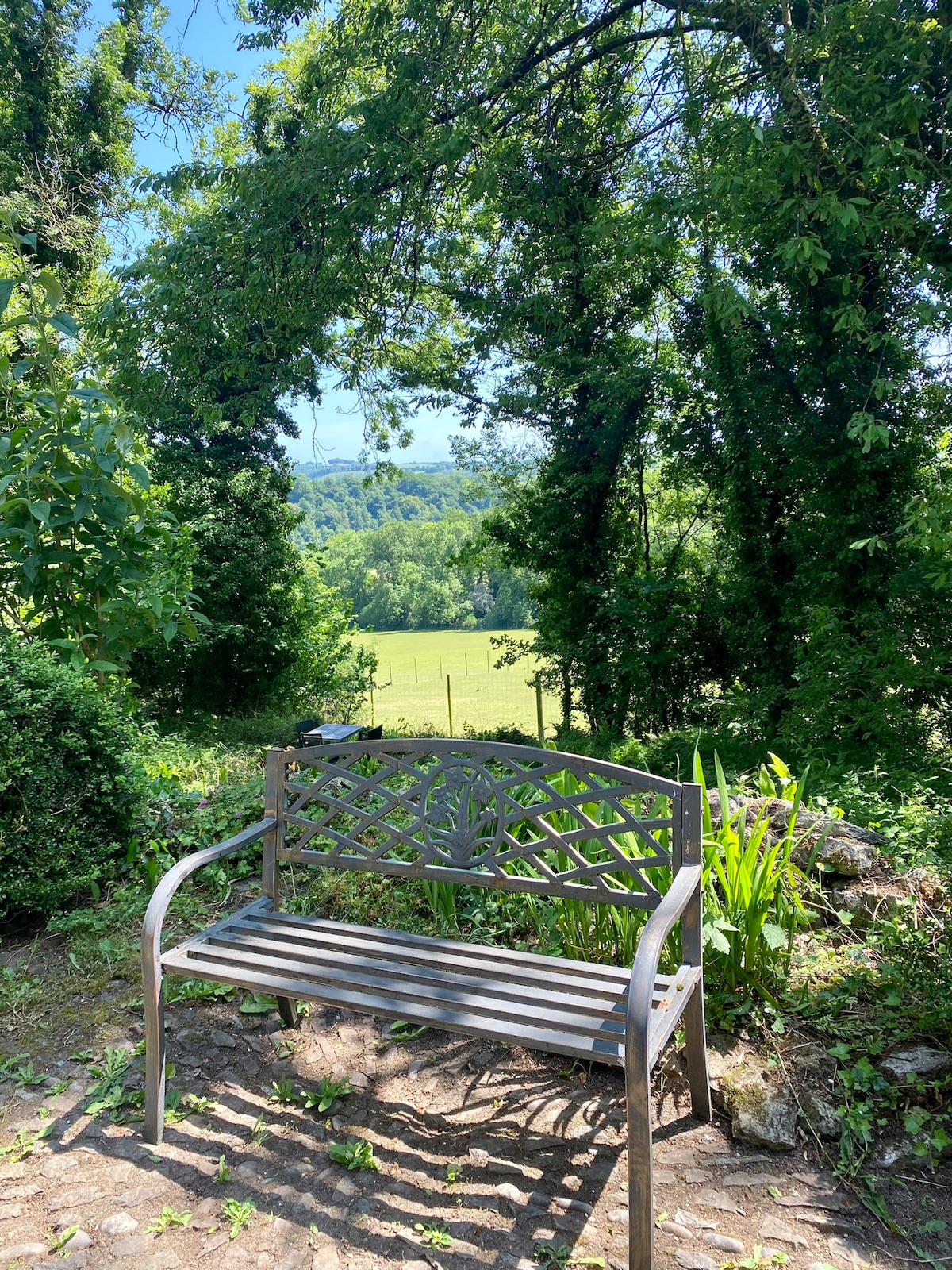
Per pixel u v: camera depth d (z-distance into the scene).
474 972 2.15
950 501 5.50
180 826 3.90
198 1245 1.80
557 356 12.99
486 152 9.29
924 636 8.16
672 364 13.41
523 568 15.88
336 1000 2.02
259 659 14.59
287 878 3.50
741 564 11.30
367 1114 2.23
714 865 2.54
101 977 2.87
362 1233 1.83
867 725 7.55
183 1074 2.40
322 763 2.61
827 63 6.85
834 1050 2.20
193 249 9.55
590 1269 1.71
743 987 2.48
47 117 17.52
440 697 25.28
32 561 4.30
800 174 6.68
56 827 3.29
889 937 2.47
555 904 2.81
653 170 8.20
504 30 9.40
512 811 2.36
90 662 4.45
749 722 10.55
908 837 3.04
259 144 10.43
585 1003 1.93
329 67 9.73
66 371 8.89
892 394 8.57
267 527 14.39
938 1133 1.95
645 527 14.85
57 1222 1.87
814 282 6.70
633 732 14.19
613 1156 2.03
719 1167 1.97
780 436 9.68
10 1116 2.24
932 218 7.23
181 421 14.09
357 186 9.09
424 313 13.08
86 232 14.54
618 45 9.66
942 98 6.79
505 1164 2.02
